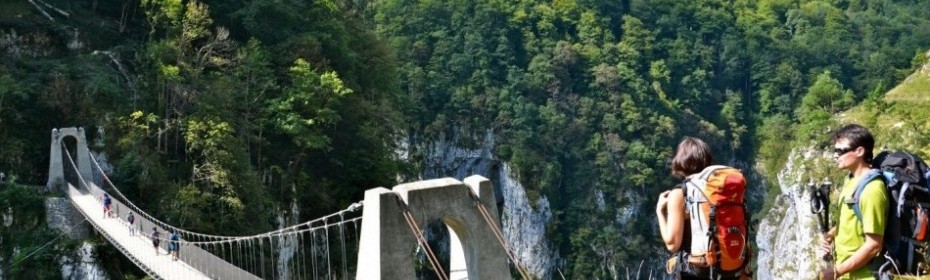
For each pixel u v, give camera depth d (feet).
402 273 54.80
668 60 469.57
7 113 169.68
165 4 192.85
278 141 186.19
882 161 29.60
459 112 378.94
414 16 424.46
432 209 56.54
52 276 146.30
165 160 170.91
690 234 29.81
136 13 209.15
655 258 366.43
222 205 160.15
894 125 251.19
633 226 370.73
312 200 184.96
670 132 399.65
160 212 159.43
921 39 499.51
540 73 412.36
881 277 28.32
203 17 187.93
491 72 405.80
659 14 499.51
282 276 168.66
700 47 478.18
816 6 529.04
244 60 186.19
